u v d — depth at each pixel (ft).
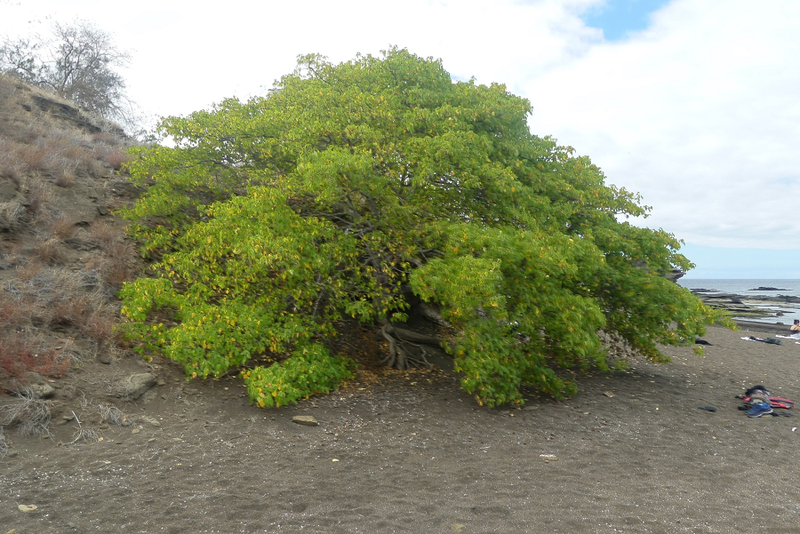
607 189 35.45
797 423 27.71
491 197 30.27
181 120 32.83
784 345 64.18
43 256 29.32
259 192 27.66
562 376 36.55
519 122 34.94
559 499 16.03
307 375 26.53
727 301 198.59
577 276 28.22
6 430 17.69
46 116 53.31
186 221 37.19
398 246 30.12
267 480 16.51
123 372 23.21
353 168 25.82
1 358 20.01
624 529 13.82
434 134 31.55
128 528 12.63
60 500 13.89
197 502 14.40
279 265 25.99
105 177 43.73
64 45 71.82
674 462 20.71
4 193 32.76
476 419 25.39
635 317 33.17
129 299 26.68
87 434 18.75
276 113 32.48
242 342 25.38
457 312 24.36
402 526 13.64
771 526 14.35
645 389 34.30
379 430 22.85
